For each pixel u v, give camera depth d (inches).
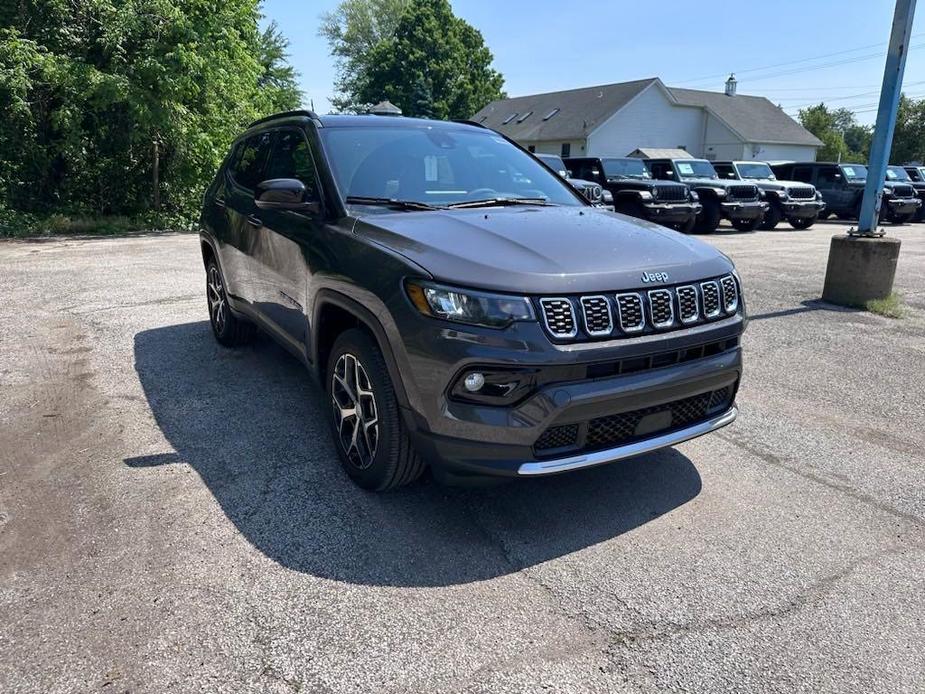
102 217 633.6
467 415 106.2
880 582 107.6
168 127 593.3
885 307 298.4
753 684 85.9
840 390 198.8
